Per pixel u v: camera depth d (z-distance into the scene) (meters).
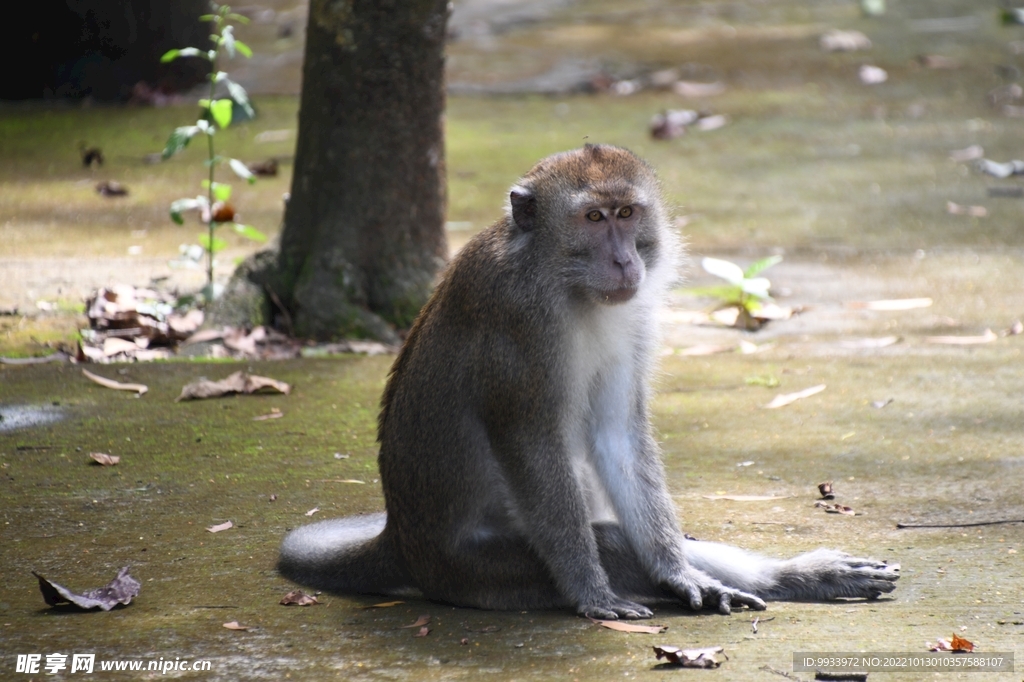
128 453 10.55
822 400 11.87
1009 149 22.28
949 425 10.98
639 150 22.86
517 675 6.57
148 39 26.62
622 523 8.01
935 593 7.65
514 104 26.17
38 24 26.41
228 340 13.90
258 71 27.59
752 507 9.28
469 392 7.82
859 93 26.47
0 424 11.25
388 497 7.97
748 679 6.43
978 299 15.20
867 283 16.00
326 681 6.53
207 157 22.16
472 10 33.66
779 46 30.05
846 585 7.75
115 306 14.38
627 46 30.22
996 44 29.70
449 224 18.12
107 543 8.66
